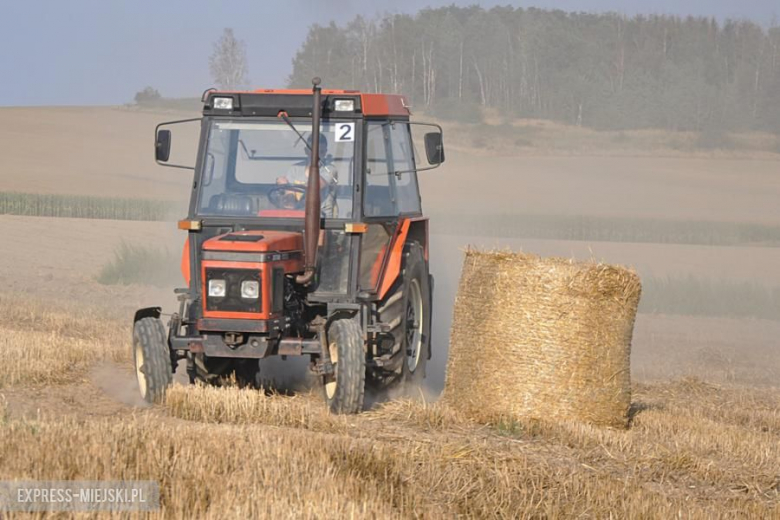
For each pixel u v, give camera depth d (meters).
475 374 26.12
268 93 27.41
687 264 82.25
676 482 22.17
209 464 17.95
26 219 100.56
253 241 25.14
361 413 25.62
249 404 24.50
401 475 19.38
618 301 25.84
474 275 26.38
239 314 24.92
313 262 25.84
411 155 31.23
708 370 41.09
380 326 27.17
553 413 25.59
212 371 27.77
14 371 28.09
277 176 27.41
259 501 16.36
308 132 27.28
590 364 25.64
